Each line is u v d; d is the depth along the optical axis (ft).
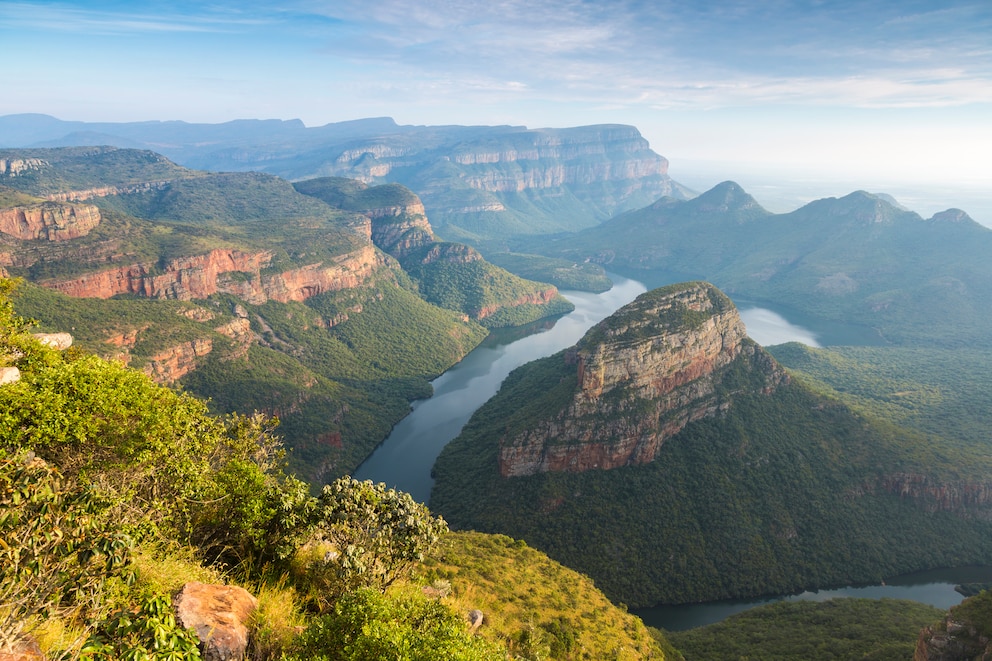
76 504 45.21
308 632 52.26
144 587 48.78
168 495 70.13
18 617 38.19
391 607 57.47
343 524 77.41
